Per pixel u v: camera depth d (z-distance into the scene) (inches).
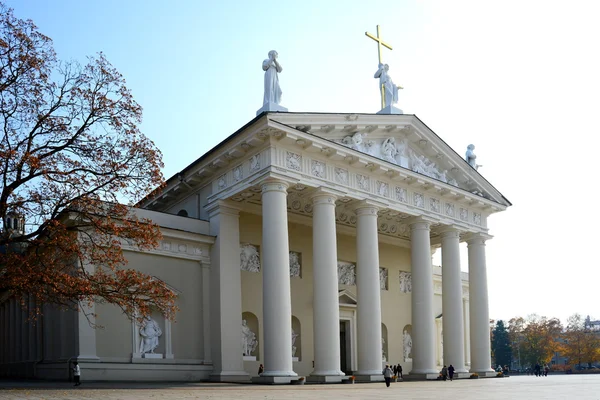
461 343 1967.3
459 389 1214.3
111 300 1121.4
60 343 1534.2
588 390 1165.1
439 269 2556.6
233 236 1720.0
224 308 1656.0
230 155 1640.0
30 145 1082.7
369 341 1643.7
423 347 1815.9
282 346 1472.7
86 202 1094.4
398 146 1877.5
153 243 1189.1
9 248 1146.7
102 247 1133.7
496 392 1087.6
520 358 6210.6
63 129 1107.3
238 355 1656.0
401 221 1969.7
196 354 1637.6
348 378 1539.1
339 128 1694.1
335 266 1610.5
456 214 2052.2
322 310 1566.2
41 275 1017.5
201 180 1787.6
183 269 1662.2
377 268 1708.9
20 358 1808.6
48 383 1339.8
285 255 1523.1
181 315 1631.4
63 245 1069.8
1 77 1059.3
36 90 1088.2
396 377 1729.8
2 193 1033.5
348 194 1688.0
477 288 2119.8
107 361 1457.9
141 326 1540.4
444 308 1995.6
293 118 1577.3
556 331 6038.4
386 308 2204.7
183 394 967.6
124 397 848.3
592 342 5846.5
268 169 1528.1
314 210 1641.2
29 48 1083.9
